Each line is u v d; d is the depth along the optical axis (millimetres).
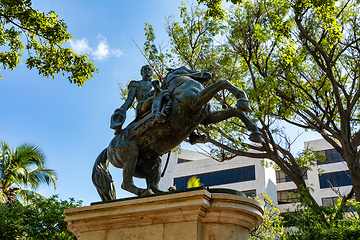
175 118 4266
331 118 11617
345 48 11367
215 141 11656
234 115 4309
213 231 3561
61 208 11867
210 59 11719
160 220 3664
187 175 33750
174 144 4469
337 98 10938
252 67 12109
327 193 29000
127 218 3787
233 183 31531
